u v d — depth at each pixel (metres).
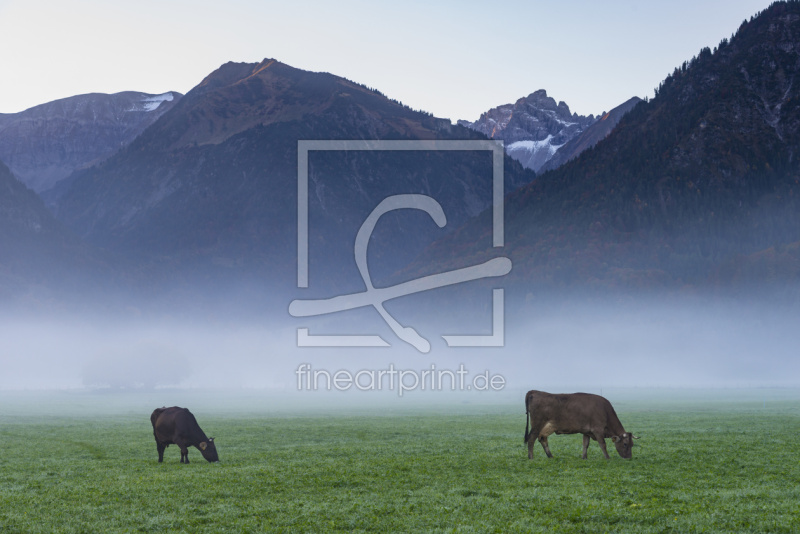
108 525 18.14
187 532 17.39
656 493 20.84
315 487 22.92
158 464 29.64
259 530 17.44
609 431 28.25
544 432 28.41
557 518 18.09
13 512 19.59
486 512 18.81
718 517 17.77
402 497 21.02
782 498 20.09
